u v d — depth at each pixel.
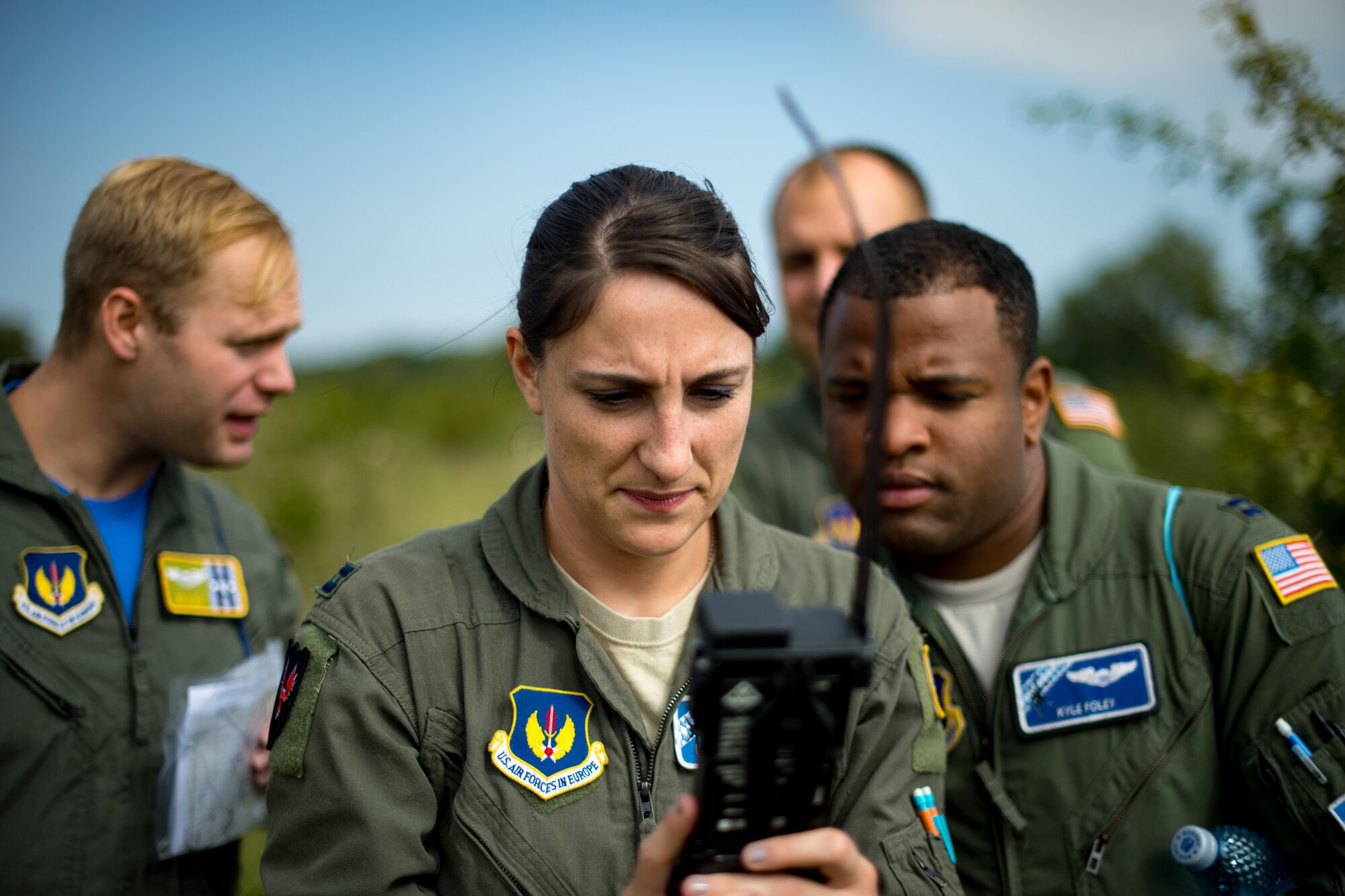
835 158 3.01
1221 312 2.52
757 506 3.01
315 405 8.05
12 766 1.92
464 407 9.77
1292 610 1.80
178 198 2.06
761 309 1.45
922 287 1.81
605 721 1.52
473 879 1.43
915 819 1.55
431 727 1.49
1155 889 1.81
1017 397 1.88
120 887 1.99
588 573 1.58
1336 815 1.67
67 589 2.03
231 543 2.41
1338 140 2.17
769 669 1.02
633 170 1.48
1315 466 2.29
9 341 6.13
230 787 2.06
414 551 1.62
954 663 2.00
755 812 1.12
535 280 1.43
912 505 1.85
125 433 2.14
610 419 1.38
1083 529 1.99
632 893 1.19
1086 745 1.88
